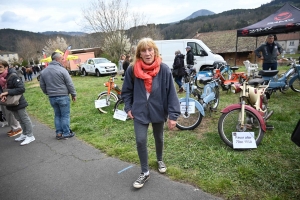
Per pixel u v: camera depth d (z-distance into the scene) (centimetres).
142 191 238
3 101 370
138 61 229
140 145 240
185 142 353
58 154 350
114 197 233
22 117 393
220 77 653
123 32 2367
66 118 411
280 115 424
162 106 236
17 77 373
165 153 320
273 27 836
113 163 306
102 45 2566
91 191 247
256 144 312
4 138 444
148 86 227
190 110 398
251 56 2848
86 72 1797
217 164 279
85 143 388
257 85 356
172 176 260
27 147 387
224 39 3272
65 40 5397
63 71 391
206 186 235
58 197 241
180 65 721
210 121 442
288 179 237
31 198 243
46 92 398
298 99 548
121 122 482
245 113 337
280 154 291
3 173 301
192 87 468
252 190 225
